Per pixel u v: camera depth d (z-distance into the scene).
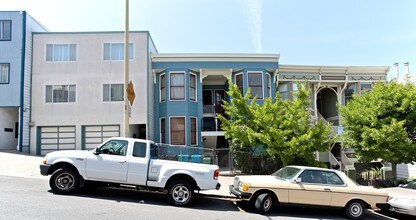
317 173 10.12
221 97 25.92
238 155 18.11
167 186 9.71
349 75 25.88
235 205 10.45
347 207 9.80
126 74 12.22
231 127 15.55
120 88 22.11
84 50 22.38
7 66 21.55
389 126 13.46
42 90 22.00
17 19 21.86
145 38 22.38
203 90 25.94
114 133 21.77
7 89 21.33
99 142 21.77
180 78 22.72
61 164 9.76
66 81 22.09
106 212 7.78
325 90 28.52
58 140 21.80
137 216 7.66
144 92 21.88
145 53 22.27
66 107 21.88
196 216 8.28
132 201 9.52
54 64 22.22
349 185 10.04
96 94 22.02
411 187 11.42
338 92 26.23
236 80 23.56
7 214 6.93
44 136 21.81
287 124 14.16
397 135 13.38
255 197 9.72
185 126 22.11
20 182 11.10
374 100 14.76
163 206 9.23
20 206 7.68
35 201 8.31
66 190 9.56
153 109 23.00
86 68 22.20
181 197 9.54
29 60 22.09
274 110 14.82
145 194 10.79
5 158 17.41
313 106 25.48
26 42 21.89
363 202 9.90
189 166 9.70
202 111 23.33
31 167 14.70
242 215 8.98
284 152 13.77
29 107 21.80
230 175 17.14
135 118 21.61
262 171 17.77
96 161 9.58
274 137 13.82
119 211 8.01
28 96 21.83
